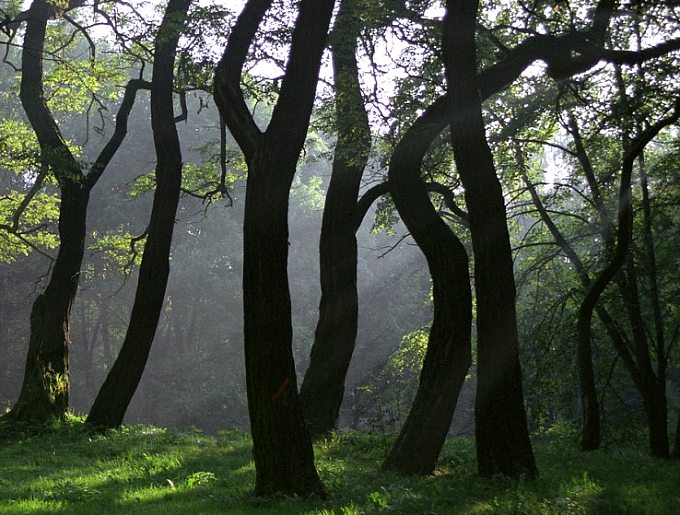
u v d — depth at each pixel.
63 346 20.89
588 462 15.35
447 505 9.35
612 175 20.86
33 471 13.52
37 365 20.47
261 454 10.01
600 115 18.45
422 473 12.84
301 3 10.63
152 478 12.22
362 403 42.75
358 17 17.38
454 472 13.24
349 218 19.81
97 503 9.84
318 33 10.54
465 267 13.30
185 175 27.92
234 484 11.29
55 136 21.47
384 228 25.27
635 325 20.14
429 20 17.53
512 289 12.15
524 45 14.38
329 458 15.08
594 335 22.02
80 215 21.36
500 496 9.91
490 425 11.94
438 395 13.01
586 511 8.70
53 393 20.39
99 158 21.77
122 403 19.86
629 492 9.83
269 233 10.10
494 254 12.10
